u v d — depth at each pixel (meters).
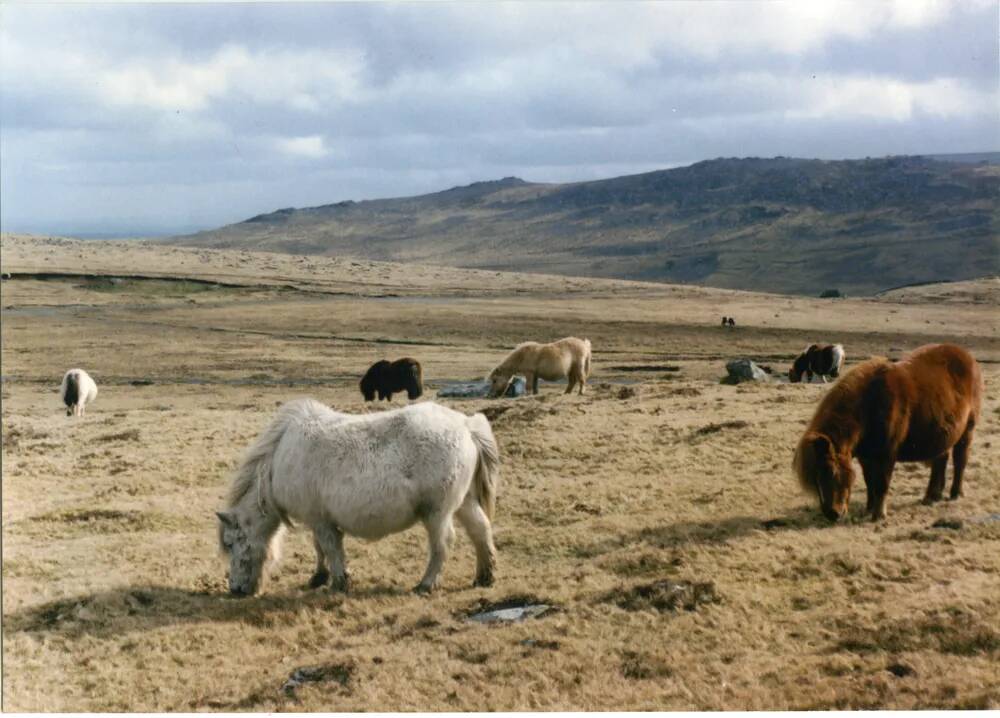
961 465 13.31
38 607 11.26
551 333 83.12
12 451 22.48
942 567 10.09
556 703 7.86
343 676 8.79
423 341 78.38
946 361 12.71
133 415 28.70
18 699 8.60
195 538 14.40
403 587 11.48
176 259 177.00
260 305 111.44
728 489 14.99
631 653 8.78
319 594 11.17
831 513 11.59
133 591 11.68
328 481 10.80
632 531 13.12
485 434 11.36
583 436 20.19
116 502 16.80
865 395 12.12
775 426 19.41
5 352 68.56
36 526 15.17
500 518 14.79
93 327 87.06
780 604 9.66
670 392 26.27
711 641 8.92
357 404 36.78
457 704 7.97
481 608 10.30
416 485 10.68
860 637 8.59
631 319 96.00
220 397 43.97
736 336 79.81
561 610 10.02
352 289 136.50
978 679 7.54
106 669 9.34
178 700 8.52
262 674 9.07
